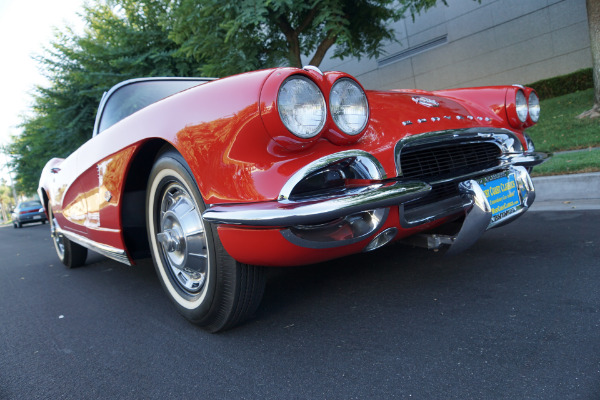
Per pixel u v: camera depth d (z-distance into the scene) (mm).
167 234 2178
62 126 14359
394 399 1404
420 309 2074
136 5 11867
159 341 2148
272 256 1735
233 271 1899
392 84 15414
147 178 2461
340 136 1661
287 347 1874
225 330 2145
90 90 12930
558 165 4629
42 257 5992
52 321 2721
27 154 19109
